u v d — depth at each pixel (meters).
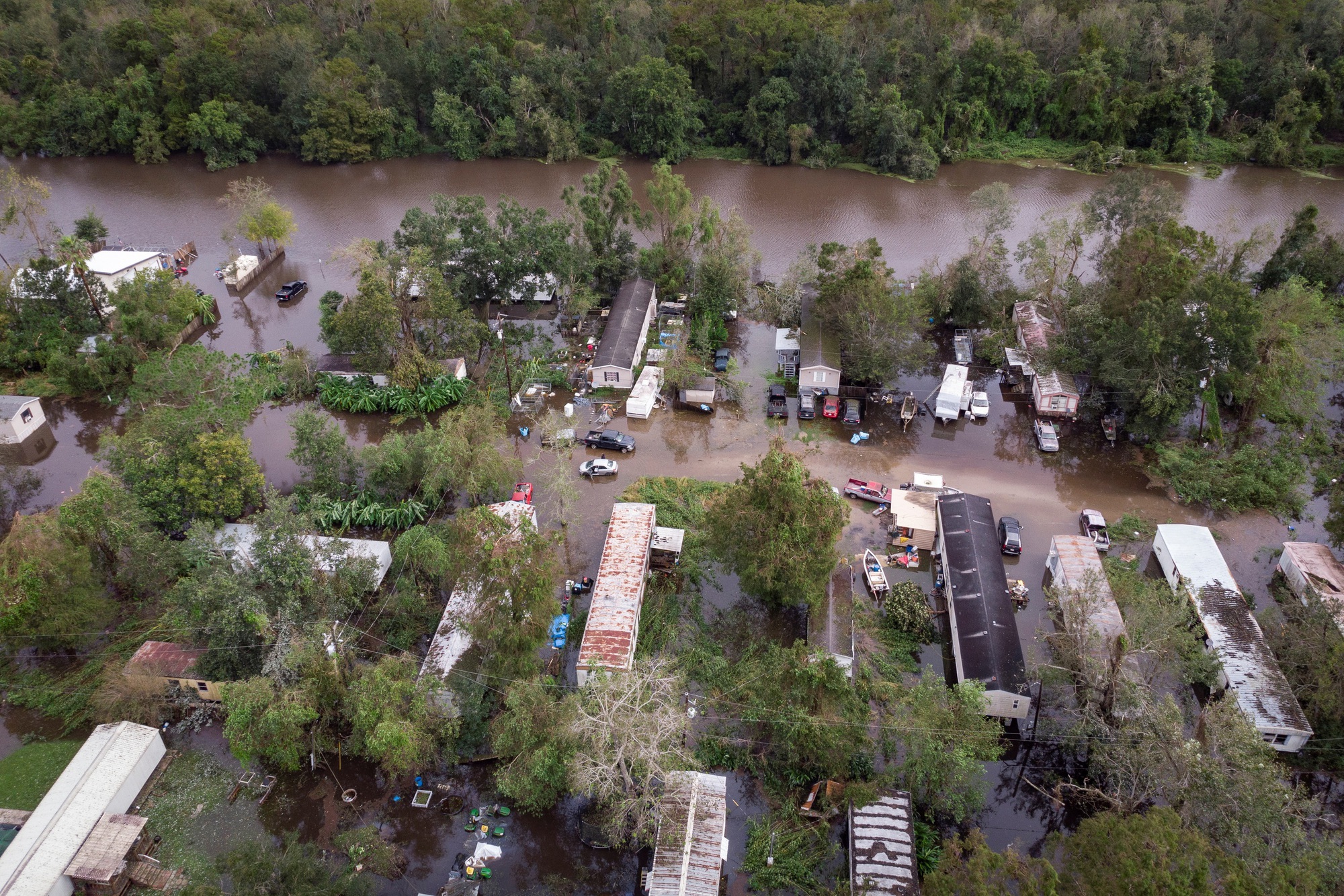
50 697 53.84
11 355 87.06
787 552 52.62
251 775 49.34
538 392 82.00
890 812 44.00
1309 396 74.69
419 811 47.66
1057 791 47.97
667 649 56.31
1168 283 74.69
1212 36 148.25
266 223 107.44
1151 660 50.66
